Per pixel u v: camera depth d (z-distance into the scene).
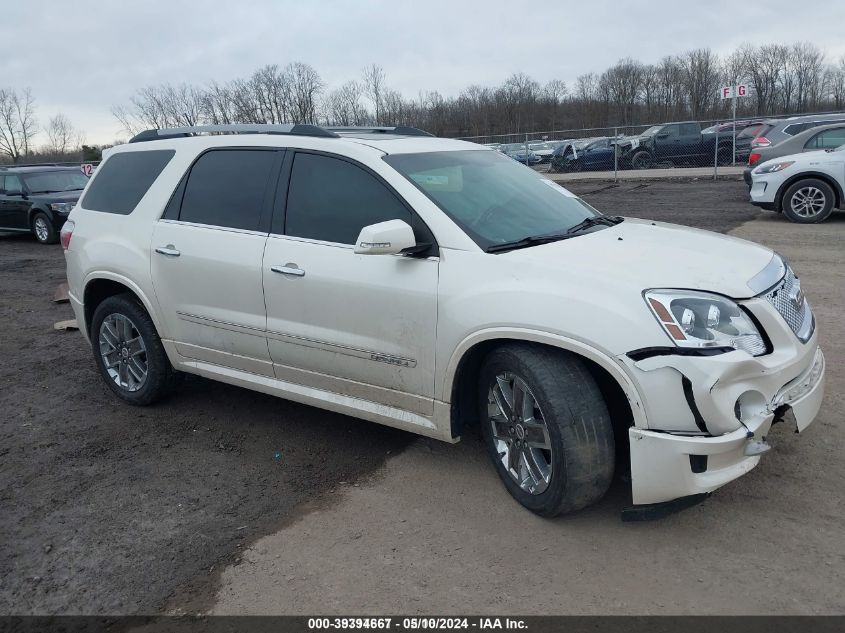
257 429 4.72
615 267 3.22
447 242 3.57
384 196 3.83
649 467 3.02
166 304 4.72
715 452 2.93
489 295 3.34
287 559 3.25
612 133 24.81
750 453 3.01
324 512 3.63
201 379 5.73
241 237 4.32
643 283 3.08
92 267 5.08
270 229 4.23
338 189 4.01
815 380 3.41
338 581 3.08
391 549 3.28
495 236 3.63
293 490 3.89
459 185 3.98
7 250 14.94
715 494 3.54
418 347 3.62
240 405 5.16
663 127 23.25
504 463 3.56
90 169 17.30
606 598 2.87
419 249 3.59
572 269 3.22
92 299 5.34
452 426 3.65
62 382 5.87
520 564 3.12
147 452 4.45
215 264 4.39
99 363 5.35
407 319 3.63
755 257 3.56
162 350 4.94
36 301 9.36
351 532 3.44
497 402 3.54
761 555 3.06
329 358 4.01
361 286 3.77
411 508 3.62
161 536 3.49
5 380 5.98
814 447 3.92
